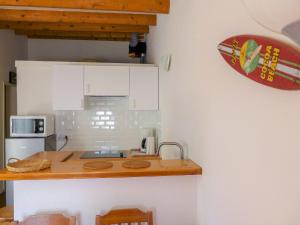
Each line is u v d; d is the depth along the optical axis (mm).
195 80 2119
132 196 2016
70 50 5375
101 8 3096
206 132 1872
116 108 4320
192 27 2201
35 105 4031
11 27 4281
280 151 1076
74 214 1968
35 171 1852
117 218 1841
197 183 2072
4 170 1856
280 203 1074
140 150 4027
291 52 1024
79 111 4258
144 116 4352
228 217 1527
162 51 3521
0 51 4422
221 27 1603
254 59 1234
